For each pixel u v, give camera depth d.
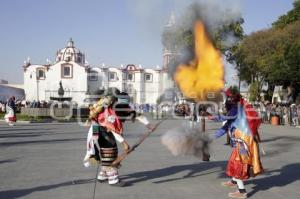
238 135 7.30
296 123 29.20
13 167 9.84
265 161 11.25
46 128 24.09
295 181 8.59
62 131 21.55
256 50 40.34
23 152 12.56
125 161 10.84
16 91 80.75
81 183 8.10
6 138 17.30
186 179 8.62
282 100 42.84
